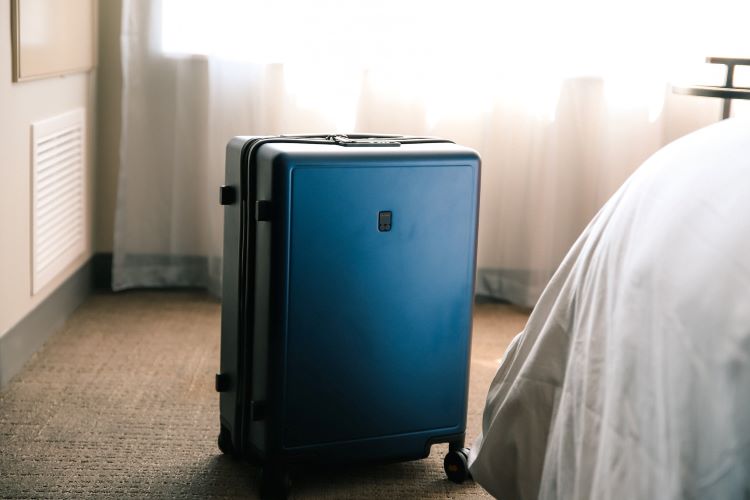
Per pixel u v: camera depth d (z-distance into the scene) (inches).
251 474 69.8
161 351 98.2
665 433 38.1
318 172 60.7
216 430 78.3
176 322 108.7
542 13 113.4
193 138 117.2
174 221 119.0
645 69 113.7
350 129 115.9
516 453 54.5
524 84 115.7
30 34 88.9
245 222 63.7
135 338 102.2
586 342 47.6
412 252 64.8
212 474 69.5
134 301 116.7
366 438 66.2
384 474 71.0
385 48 115.0
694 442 36.4
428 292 66.0
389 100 117.0
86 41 111.4
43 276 97.1
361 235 62.8
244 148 63.7
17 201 88.2
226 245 67.9
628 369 42.1
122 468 69.8
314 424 64.4
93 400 83.5
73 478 67.6
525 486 53.7
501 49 115.0
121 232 118.6
